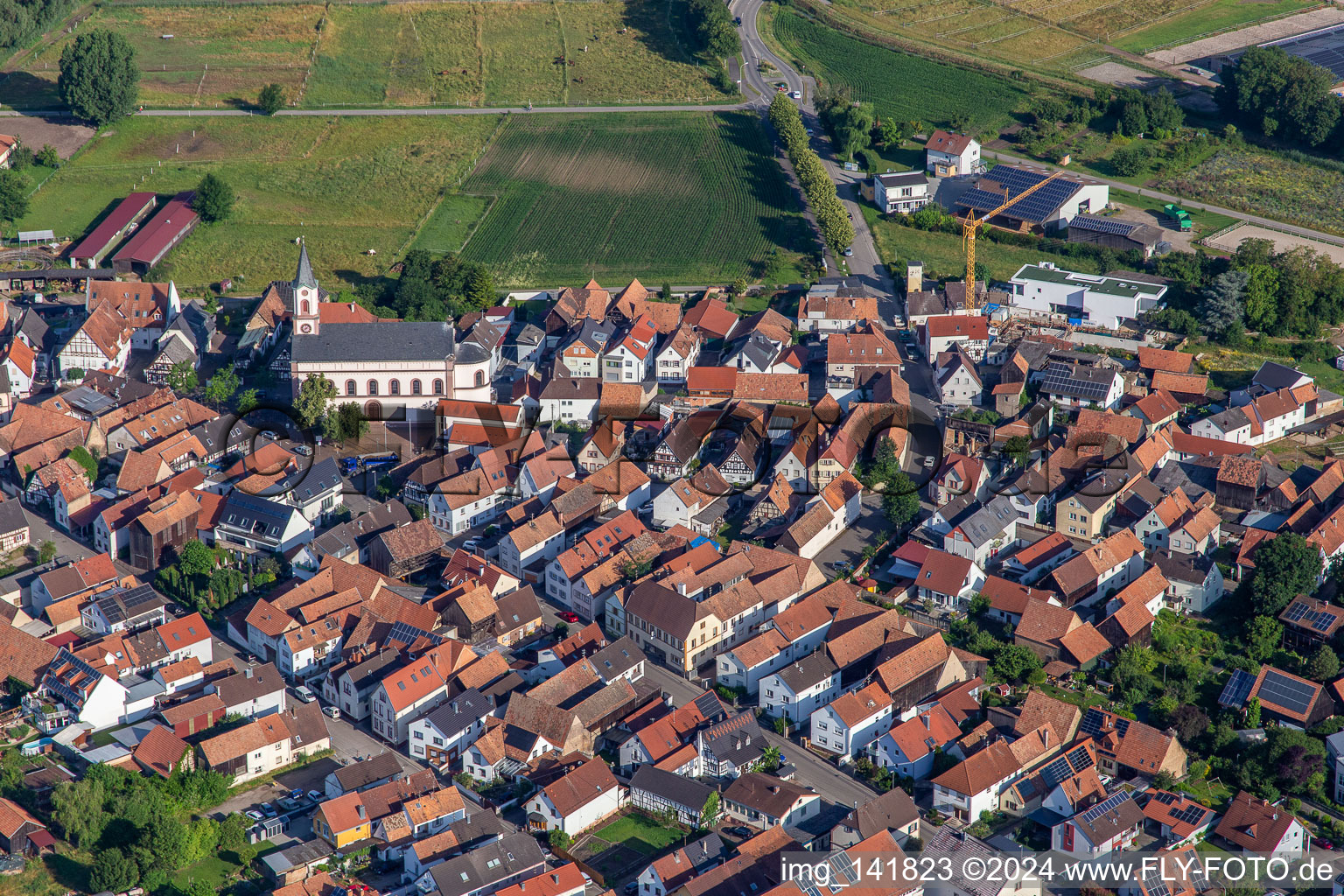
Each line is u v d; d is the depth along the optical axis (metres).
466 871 193.50
